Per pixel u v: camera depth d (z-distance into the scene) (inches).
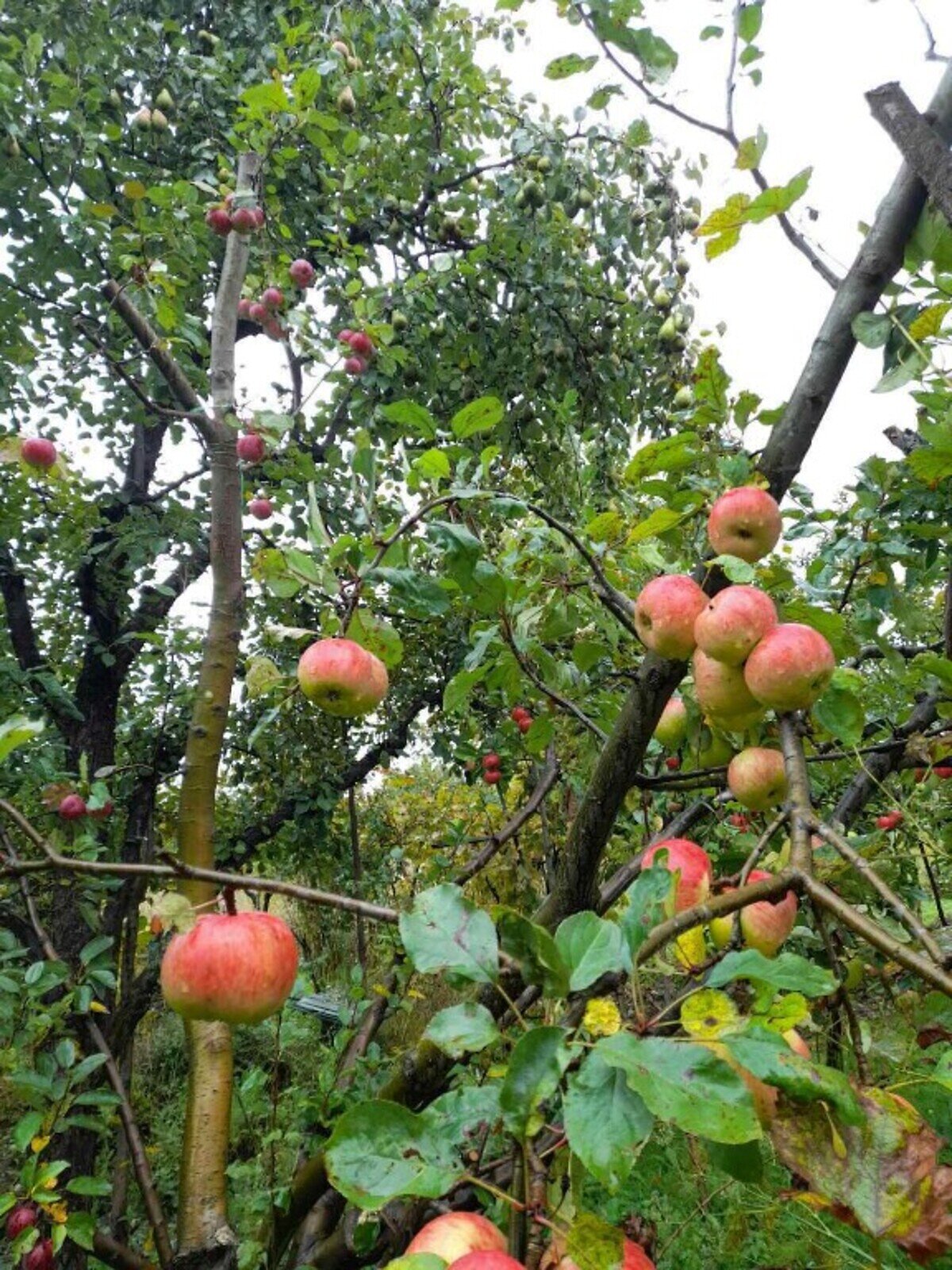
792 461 53.7
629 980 31.4
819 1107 27.5
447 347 212.1
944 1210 25.3
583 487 106.6
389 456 162.9
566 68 61.2
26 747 151.9
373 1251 62.3
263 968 41.9
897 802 83.2
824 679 47.0
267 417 92.9
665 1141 93.7
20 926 141.1
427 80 204.1
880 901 62.8
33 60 145.3
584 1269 23.6
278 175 121.9
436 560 76.7
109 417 189.5
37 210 158.1
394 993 105.4
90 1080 106.6
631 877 73.1
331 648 58.9
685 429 71.2
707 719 59.9
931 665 60.7
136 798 180.1
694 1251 97.0
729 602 48.9
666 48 57.8
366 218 197.2
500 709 174.1
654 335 199.0
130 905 137.5
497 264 210.2
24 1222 67.5
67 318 169.6
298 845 225.8
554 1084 25.4
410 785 246.8
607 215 198.2
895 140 45.7
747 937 45.5
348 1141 27.0
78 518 188.2
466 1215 30.0
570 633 85.0
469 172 217.0
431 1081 64.1
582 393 215.2
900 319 52.9
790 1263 57.1
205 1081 60.6
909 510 87.1
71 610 225.3
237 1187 112.0
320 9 192.7
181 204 136.1
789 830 37.3
